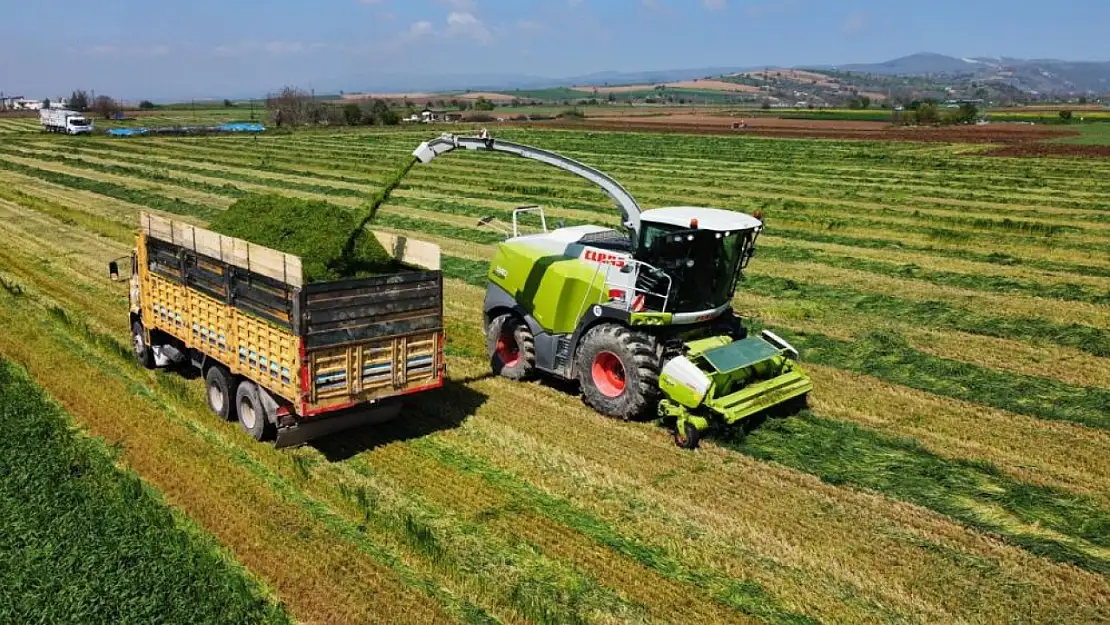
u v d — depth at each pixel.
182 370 11.80
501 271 12.07
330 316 8.63
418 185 34.44
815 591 6.94
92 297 15.45
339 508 8.00
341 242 10.48
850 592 6.94
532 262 11.55
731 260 10.77
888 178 36.62
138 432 9.54
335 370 8.82
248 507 7.95
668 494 8.50
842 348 13.66
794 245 22.66
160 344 11.59
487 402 11.02
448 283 18.08
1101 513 8.31
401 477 8.72
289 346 8.56
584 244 11.59
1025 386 11.98
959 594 6.92
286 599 6.64
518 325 11.88
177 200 27.95
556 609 6.57
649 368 10.16
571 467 9.06
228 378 9.88
